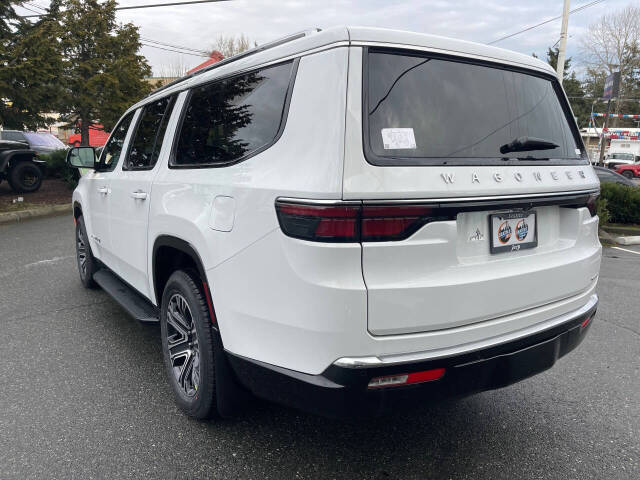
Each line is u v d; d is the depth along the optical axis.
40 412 2.89
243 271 2.17
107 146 4.54
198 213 2.53
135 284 3.69
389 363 1.88
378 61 2.01
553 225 2.51
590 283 2.68
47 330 4.18
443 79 2.20
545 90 2.69
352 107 1.88
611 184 12.23
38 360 3.60
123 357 3.67
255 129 2.30
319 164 1.87
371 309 1.85
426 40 2.17
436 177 1.95
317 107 1.96
